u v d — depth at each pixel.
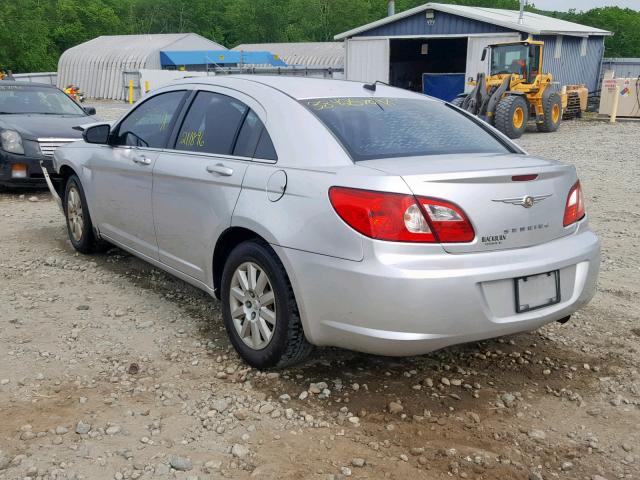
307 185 3.49
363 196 3.24
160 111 4.98
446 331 3.22
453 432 3.33
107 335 4.39
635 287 5.57
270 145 3.87
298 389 3.70
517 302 3.40
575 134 20.72
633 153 15.23
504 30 26.55
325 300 3.37
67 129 9.30
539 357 4.20
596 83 33.41
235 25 99.81
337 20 97.12
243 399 3.59
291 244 3.48
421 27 28.31
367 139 3.76
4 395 3.57
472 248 3.27
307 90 4.17
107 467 2.97
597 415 3.53
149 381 3.77
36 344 4.21
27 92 10.52
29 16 61.47
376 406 3.56
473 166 3.45
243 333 3.91
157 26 98.62
